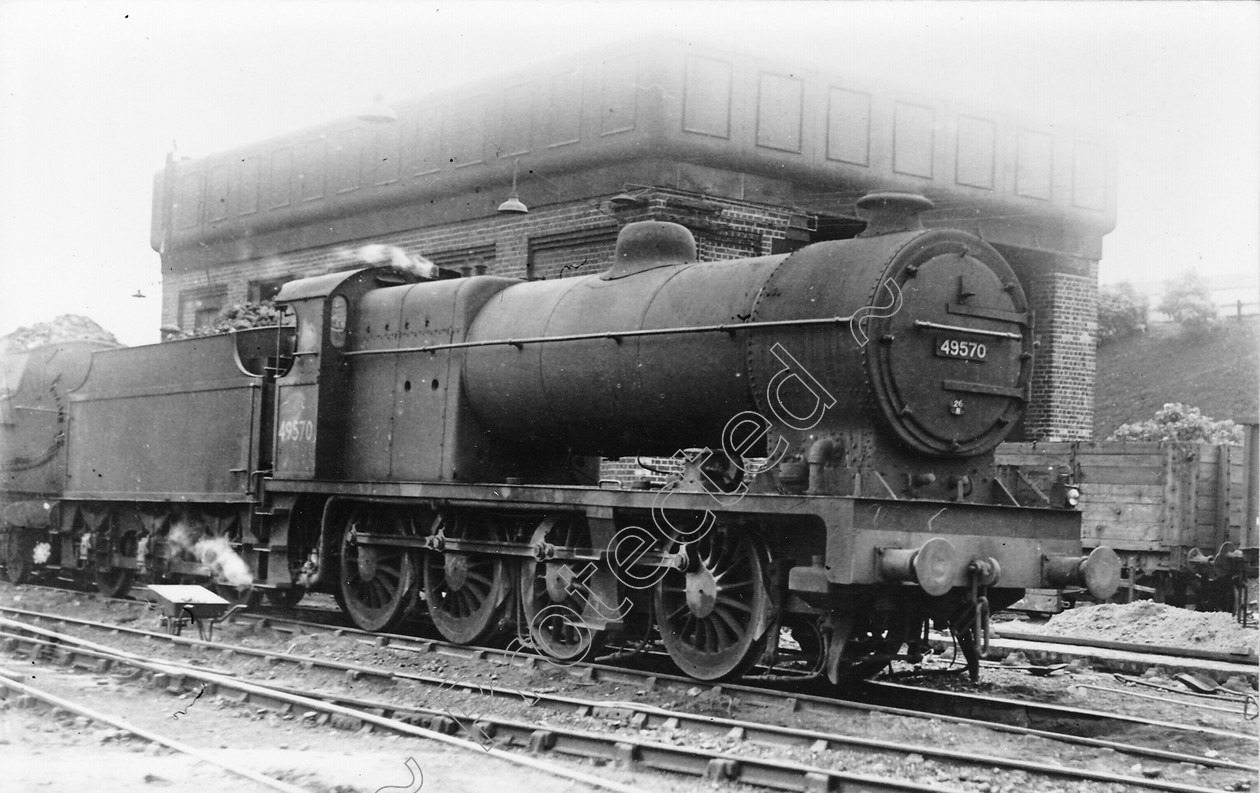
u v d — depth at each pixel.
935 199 18.39
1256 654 12.36
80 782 6.57
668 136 16.11
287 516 13.88
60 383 19.27
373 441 13.30
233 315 20.20
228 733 8.19
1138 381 40.91
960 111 18.55
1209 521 16.27
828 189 17.39
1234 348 40.19
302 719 8.50
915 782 6.96
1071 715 9.07
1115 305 44.34
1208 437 31.45
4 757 7.17
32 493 19.27
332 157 22.09
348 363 13.76
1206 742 8.52
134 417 16.77
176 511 15.98
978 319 9.55
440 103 19.73
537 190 18.03
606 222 16.81
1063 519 9.76
